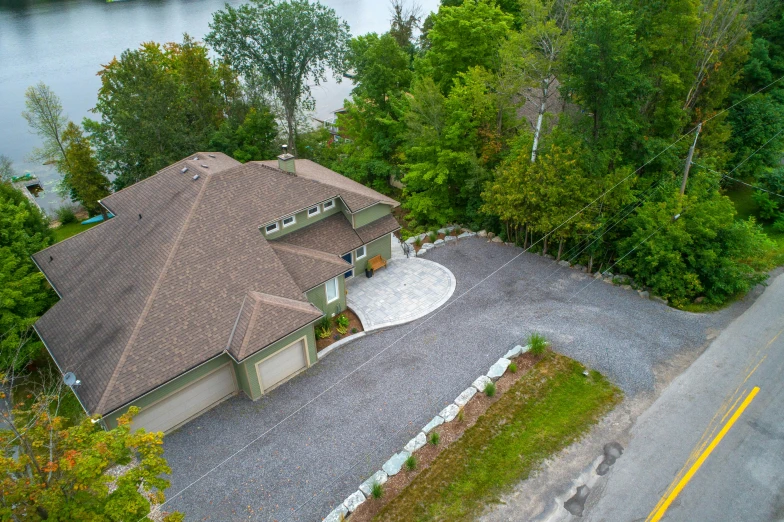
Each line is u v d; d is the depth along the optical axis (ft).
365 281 84.89
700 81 106.32
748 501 47.93
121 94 119.34
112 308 61.67
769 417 56.34
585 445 53.42
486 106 100.27
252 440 56.24
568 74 83.20
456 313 75.82
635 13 91.91
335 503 48.88
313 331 65.41
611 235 84.74
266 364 61.67
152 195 77.82
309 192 79.05
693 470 50.70
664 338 68.74
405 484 49.78
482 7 117.08
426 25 188.75
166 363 55.52
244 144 123.75
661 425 55.52
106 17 350.43
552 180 82.17
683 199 76.02
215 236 67.87
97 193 136.05
